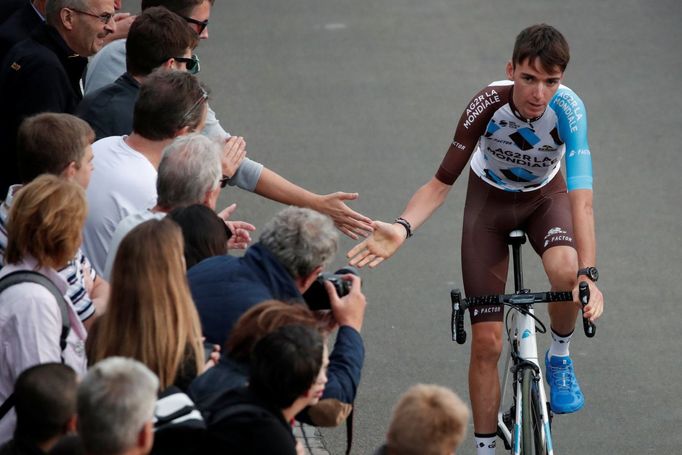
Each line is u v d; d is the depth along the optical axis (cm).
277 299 1314
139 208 1609
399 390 2247
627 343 2461
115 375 971
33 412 1070
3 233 1408
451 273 2762
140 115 1631
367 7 4591
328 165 3297
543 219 1859
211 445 1092
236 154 1773
